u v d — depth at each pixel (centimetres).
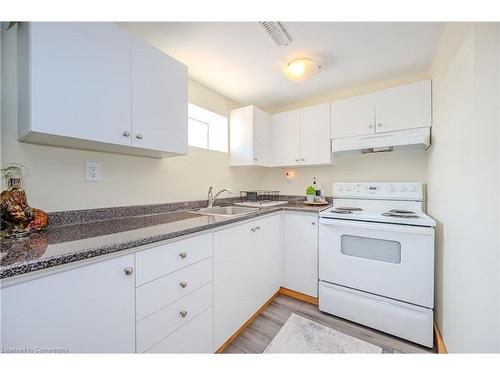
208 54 157
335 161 227
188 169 190
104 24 100
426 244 136
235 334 142
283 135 240
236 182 247
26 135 87
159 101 125
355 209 197
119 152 135
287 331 150
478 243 89
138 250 86
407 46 149
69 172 115
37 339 61
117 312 79
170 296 98
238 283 145
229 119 238
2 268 53
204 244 117
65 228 104
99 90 98
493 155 81
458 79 108
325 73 187
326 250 174
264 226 178
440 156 140
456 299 108
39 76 81
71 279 67
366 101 191
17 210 85
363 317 156
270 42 144
